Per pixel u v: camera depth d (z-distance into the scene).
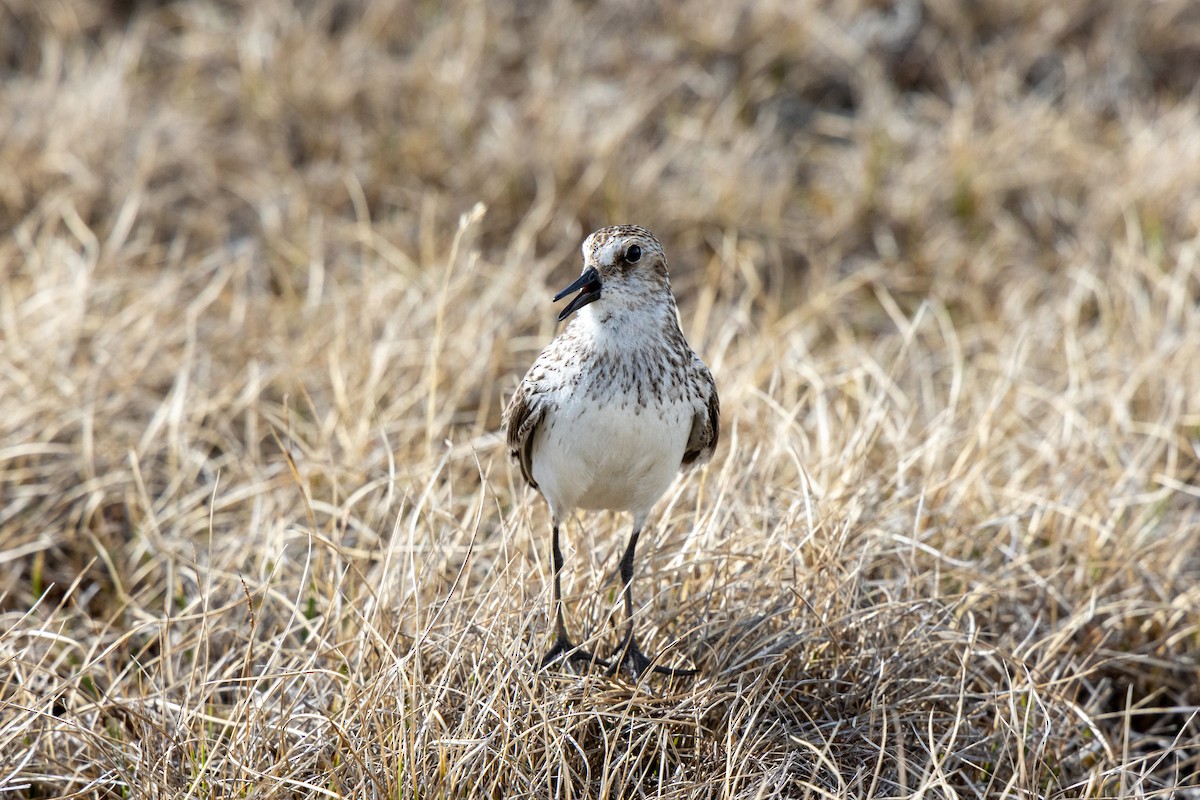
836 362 13.84
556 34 18.88
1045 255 16.48
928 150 17.61
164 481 12.02
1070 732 9.56
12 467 11.74
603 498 9.27
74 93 17.16
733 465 10.69
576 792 8.50
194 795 8.27
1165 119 18.12
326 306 14.34
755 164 17.33
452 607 9.24
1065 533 11.10
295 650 9.51
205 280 15.09
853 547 10.23
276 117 17.31
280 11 18.98
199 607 10.30
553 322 14.10
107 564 11.09
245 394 12.64
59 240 14.66
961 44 19.11
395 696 8.55
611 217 16.19
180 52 18.78
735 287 15.89
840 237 16.66
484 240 16.14
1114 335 14.26
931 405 12.96
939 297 15.77
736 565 9.95
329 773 8.35
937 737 9.06
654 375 8.80
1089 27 19.53
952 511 10.92
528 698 8.52
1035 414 13.01
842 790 8.10
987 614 10.44
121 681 9.63
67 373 12.57
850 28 19.23
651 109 18.03
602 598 9.73
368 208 16.53
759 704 8.62
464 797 8.23
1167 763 10.05
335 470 11.53
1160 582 10.93
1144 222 16.45
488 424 12.97
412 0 19.52
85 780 8.59
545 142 16.80
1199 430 12.83
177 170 16.56
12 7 18.94
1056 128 17.84
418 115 17.38
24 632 9.15
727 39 18.83
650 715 8.78
